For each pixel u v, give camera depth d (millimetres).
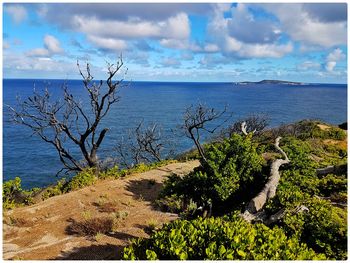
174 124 68812
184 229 6660
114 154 40750
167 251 6000
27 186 36312
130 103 122000
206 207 11453
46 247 9992
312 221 7973
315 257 5977
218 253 5762
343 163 14023
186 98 156375
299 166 13617
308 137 29844
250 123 29062
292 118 85000
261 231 6633
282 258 5730
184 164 20125
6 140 54906
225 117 78625
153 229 10672
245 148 12188
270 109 106125
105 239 10180
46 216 12180
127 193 14273
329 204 8992
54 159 45219
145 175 16875
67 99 20750
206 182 11875
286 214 8359
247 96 177500
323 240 7551
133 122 70688
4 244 10398
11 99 110500
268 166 12680
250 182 11953
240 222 7156
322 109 111000
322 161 17594
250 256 5719
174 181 13477
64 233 10867
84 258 9102
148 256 5805
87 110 76125
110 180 16359
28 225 11617
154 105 115500
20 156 46438
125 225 11156
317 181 11938
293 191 10367
